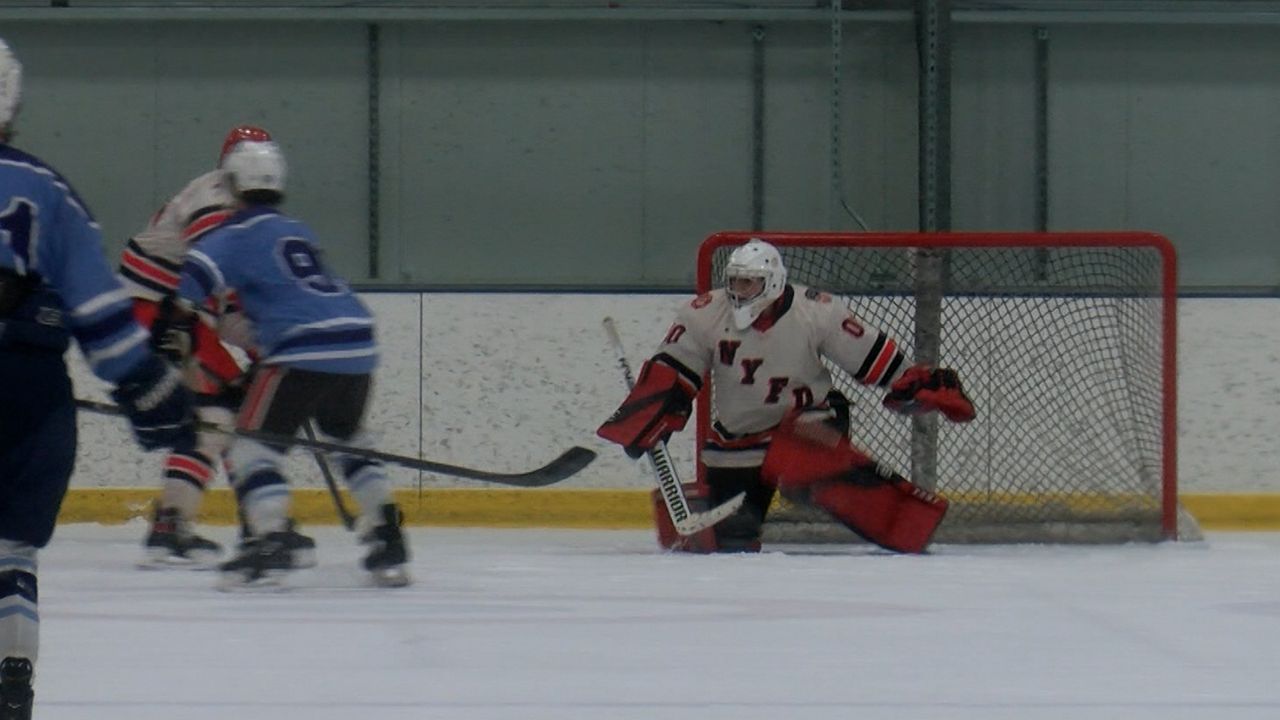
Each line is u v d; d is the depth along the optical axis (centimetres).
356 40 2912
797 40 2906
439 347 2589
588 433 2589
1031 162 2912
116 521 2536
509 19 2891
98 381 2552
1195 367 2588
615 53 2917
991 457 2417
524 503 2573
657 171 2931
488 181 2939
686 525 1997
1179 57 2909
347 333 1666
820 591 1623
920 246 2231
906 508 2038
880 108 2894
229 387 1898
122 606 1506
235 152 1695
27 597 898
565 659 1227
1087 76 2909
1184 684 1137
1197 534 2236
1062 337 2416
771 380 2052
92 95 2898
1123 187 2920
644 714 1035
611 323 2061
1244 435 2586
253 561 1628
